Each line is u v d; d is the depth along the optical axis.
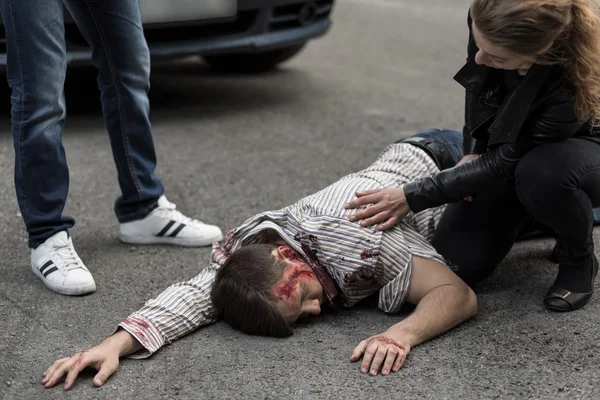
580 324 2.46
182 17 4.50
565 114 2.27
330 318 2.54
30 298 2.68
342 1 9.74
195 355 2.32
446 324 2.37
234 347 2.36
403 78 6.17
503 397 2.09
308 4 5.13
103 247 3.12
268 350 2.33
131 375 2.22
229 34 4.82
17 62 2.62
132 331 2.28
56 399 2.11
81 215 3.44
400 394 2.11
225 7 4.61
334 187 2.59
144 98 3.01
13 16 2.57
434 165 2.85
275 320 2.35
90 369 2.25
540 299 2.64
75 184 3.80
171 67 6.41
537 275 2.84
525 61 2.12
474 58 2.35
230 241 2.60
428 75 6.30
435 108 5.32
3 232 3.22
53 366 2.18
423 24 8.49
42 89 2.64
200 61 6.66
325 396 2.10
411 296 2.46
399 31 8.08
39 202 2.76
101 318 2.56
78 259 2.79
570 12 2.08
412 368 2.23
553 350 2.32
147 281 2.83
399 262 2.45
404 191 2.48
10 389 2.15
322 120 5.00
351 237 2.44
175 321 2.37
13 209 3.46
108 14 2.80
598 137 2.46
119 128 3.00
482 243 2.65
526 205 2.44
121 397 2.12
